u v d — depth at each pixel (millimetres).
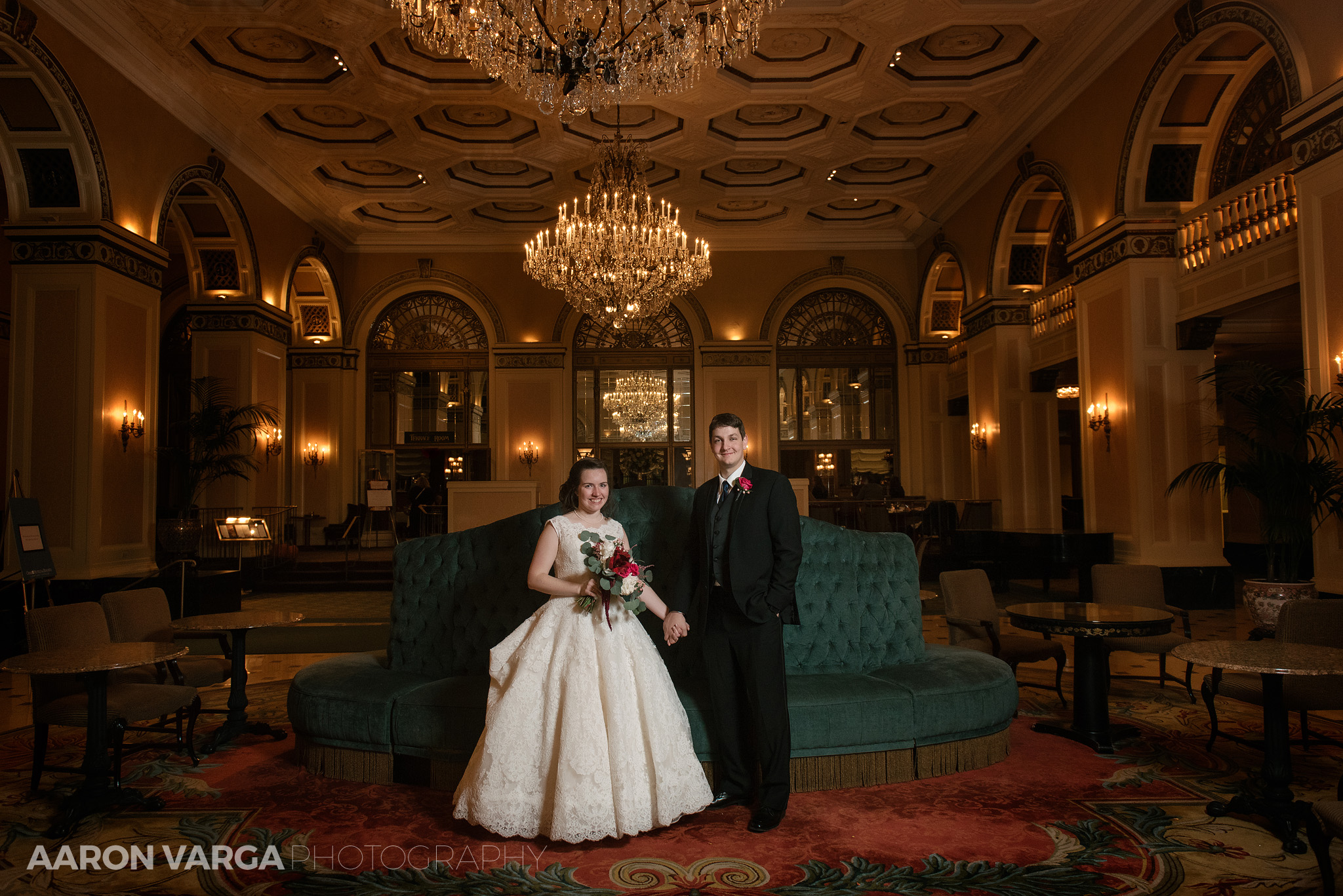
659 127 12961
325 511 17219
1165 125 9797
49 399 9250
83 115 9164
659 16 7648
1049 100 11586
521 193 15609
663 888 2902
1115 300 10320
